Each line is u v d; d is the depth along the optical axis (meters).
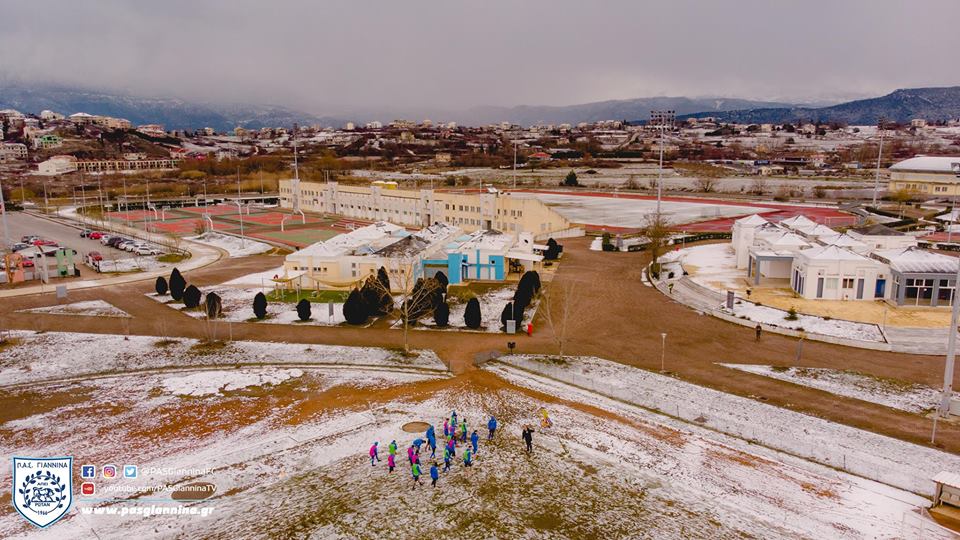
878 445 46.25
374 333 73.81
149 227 160.88
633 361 64.00
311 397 56.31
